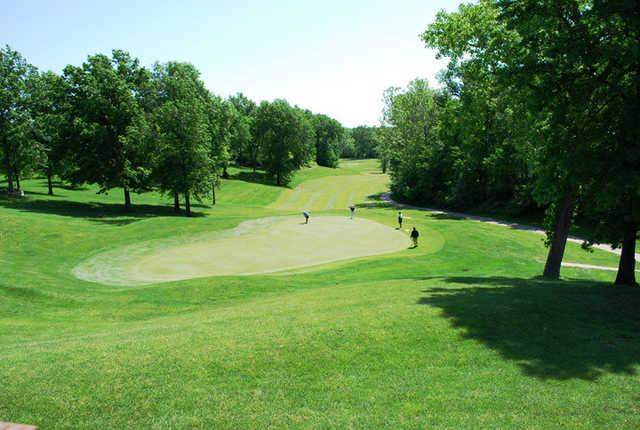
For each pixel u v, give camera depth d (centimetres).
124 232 3353
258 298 1809
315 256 2830
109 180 4922
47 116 4856
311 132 10794
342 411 766
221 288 1934
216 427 726
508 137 4756
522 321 1166
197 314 1492
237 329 1141
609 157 1302
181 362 942
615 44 1291
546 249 3322
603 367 910
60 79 4922
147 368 917
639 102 1316
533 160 2019
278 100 9981
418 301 1343
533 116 1673
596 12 1291
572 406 766
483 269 2461
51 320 1552
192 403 794
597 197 1357
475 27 1916
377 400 800
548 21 1523
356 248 3095
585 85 1448
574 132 1507
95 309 1702
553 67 1469
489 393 814
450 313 1209
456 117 2266
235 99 12569
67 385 851
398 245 3216
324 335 1065
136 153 4922
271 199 7794
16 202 4616
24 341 1258
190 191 5125
